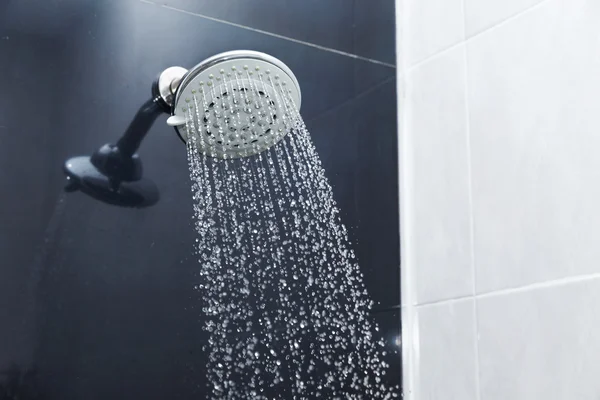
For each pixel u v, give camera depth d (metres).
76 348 1.07
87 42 1.21
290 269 1.24
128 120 1.20
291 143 1.29
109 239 1.14
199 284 1.17
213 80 1.00
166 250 1.17
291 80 1.02
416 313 1.32
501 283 1.17
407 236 1.38
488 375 1.16
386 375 1.28
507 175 1.21
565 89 1.14
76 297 1.09
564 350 1.06
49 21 1.19
